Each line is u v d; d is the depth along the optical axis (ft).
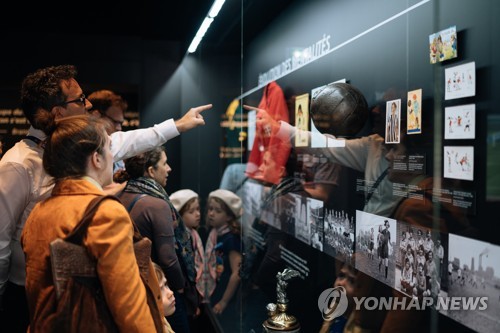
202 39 13.05
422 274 4.50
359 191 5.69
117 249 4.52
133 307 4.52
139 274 4.85
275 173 8.47
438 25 4.27
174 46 15.69
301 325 7.18
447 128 4.15
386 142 5.16
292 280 7.52
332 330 6.26
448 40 4.13
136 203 8.65
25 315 6.91
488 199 3.67
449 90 4.13
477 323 3.78
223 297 11.70
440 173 4.24
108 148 5.24
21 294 6.86
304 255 7.20
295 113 7.57
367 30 5.56
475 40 3.83
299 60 7.39
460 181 3.98
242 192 10.57
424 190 4.47
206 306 13.35
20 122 14.57
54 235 4.67
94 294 4.58
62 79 6.73
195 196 12.28
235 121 10.91
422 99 4.52
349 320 5.88
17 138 14.56
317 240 6.79
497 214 3.58
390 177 5.07
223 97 11.75
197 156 14.46
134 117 15.76
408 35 4.76
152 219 8.56
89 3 14.98
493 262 3.61
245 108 10.16
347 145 5.89
